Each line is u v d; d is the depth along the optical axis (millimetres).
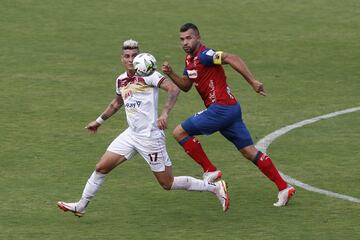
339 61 71438
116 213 37844
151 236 34781
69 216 37375
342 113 56812
